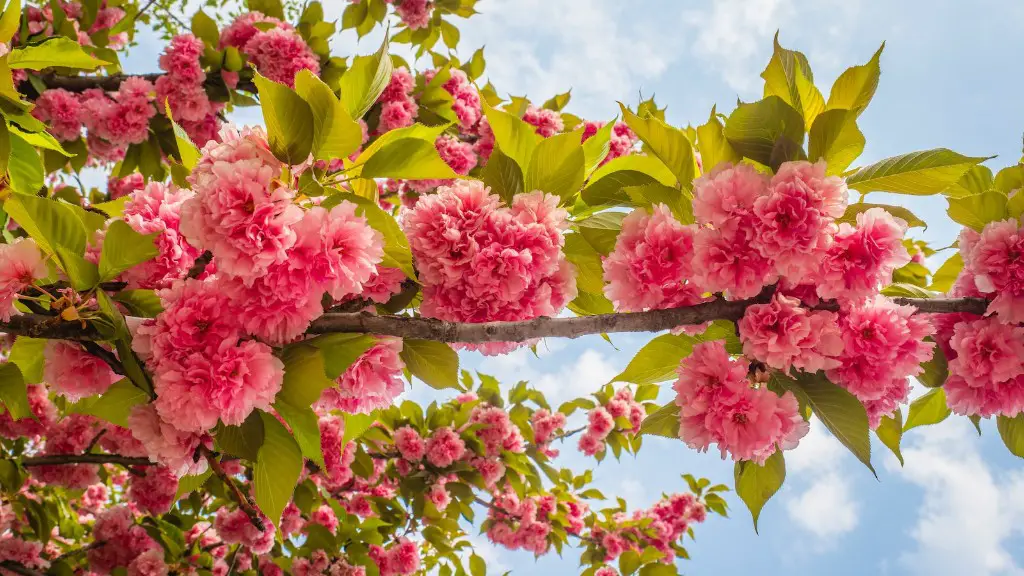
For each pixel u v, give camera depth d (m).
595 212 2.51
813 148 1.97
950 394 2.35
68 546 6.11
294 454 1.68
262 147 1.76
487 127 5.62
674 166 2.23
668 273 1.93
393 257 1.90
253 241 1.50
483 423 6.04
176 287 1.60
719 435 1.85
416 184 5.48
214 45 5.31
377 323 1.77
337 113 1.75
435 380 2.07
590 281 2.39
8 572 4.52
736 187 1.81
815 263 1.76
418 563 5.89
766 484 2.06
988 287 2.15
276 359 1.58
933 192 2.09
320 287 1.58
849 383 1.97
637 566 6.37
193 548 5.21
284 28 5.27
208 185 1.52
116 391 1.66
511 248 1.88
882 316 1.94
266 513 1.67
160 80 4.96
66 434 4.85
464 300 1.92
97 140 5.29
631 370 2.21
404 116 5.21
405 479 5.72
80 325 1.62
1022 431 2.53
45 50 2.71
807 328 1.81
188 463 1.66
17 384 1.79
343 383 1.85
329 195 1.86
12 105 2.33
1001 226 2.13
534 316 1.99
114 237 1.64
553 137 2.22
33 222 1.66
